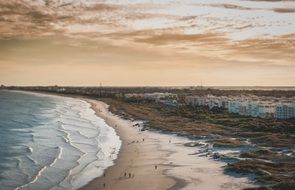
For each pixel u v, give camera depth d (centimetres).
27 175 5875
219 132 9756
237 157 6688
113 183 5350
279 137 8575
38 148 8175
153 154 7325
